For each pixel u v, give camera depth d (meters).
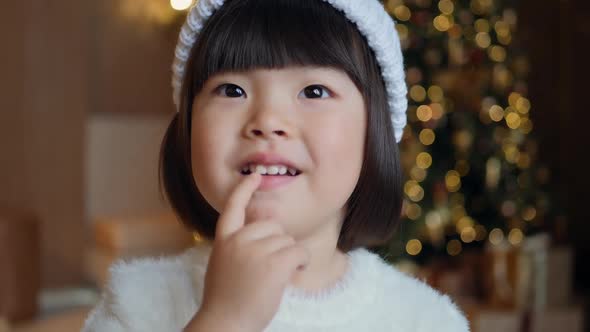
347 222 0.85
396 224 0.87
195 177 0.70
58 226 3.62
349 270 0.86
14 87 3.50
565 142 3.98
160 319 0.78
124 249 2.99
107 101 3.87
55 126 3.60
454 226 2.92
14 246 2.61
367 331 0.82
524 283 2.46
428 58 2.64
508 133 2.91
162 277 0.82
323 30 0.71
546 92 4.02
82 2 3.64
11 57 3.49
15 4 3.49
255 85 0.68
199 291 0.80
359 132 0.73
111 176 3.81
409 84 2.62
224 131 0.67
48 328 2.35
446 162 2.81
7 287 2.59
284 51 0.68
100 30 3.81
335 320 0.80
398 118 0.86
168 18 3.78
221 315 0.59
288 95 0.68
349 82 0.72
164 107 3.98
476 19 2.80
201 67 0.72
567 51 3.99
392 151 0.82
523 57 3.00
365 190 0.80
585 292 3.23
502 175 2.94
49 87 3.58
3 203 3.48
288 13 0.71
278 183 0.66
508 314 2.38
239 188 0.64
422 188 2.64
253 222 0.63
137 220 3.18
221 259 0.60
